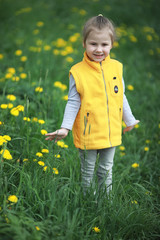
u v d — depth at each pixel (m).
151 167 3.04
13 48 5.16
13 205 1.94
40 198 2.09
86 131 2.13
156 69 5.60
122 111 2.29
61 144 2.50
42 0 7.53
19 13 6.59
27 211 1.99
